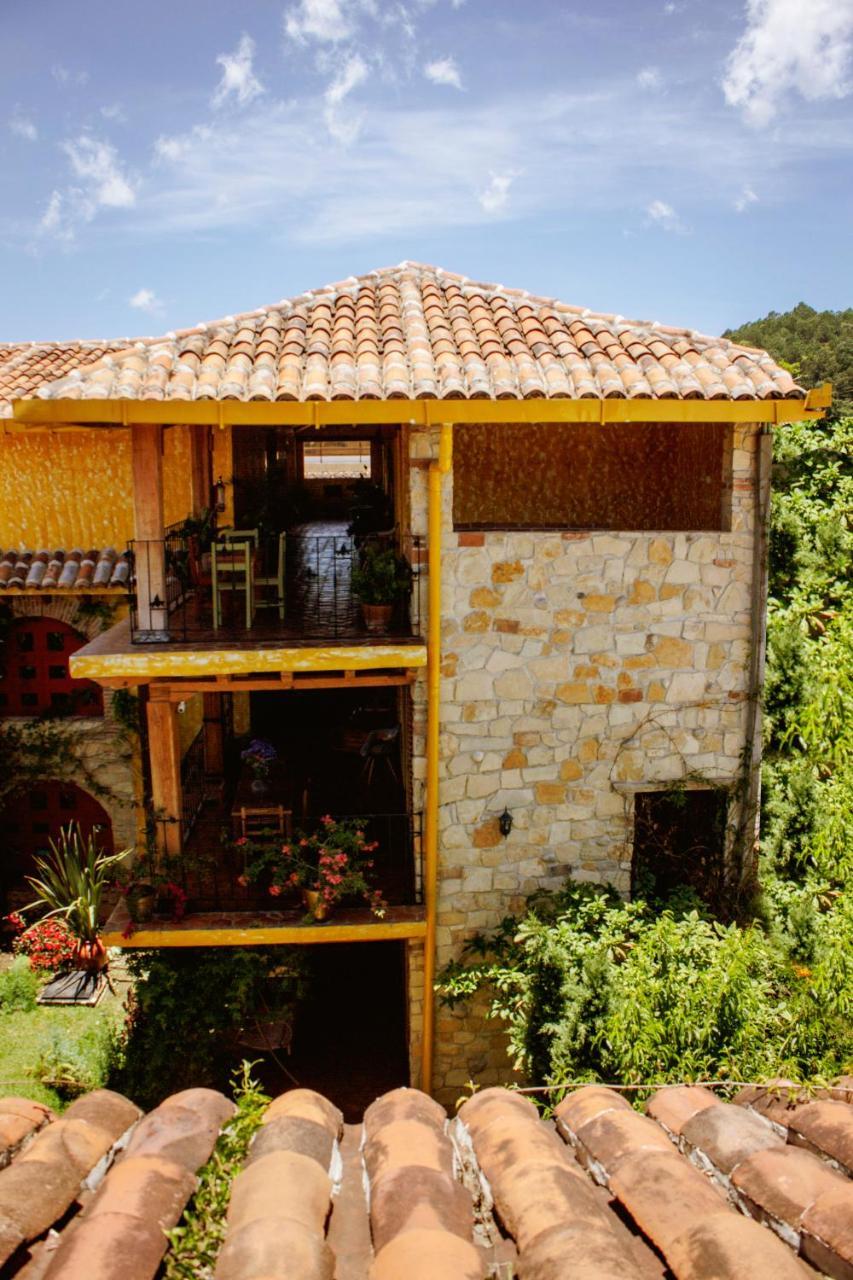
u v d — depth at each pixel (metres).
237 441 14.88
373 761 14.20
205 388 8.89
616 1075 8.55
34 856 15.16
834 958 9.80
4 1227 2.80
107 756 14.87
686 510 12.38
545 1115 8.47
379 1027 12.60
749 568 10.38
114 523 14.63
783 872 11.08
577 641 10.28
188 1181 3.15
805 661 11.06
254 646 9.69
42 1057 11.26
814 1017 8.95
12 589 13.98
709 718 10.61
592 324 10.64
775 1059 8.28
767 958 9.41
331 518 19.19
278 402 8.94
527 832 10.58
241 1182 3.24
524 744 10.41
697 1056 8.48
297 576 13.40
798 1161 3.42
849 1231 2.94
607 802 10.62
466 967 10.52
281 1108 3.81
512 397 9.09
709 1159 3.62
